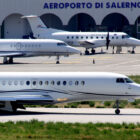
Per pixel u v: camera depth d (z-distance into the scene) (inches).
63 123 4215.1
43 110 5201.8
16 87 5000.0
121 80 4896.7
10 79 5014.8
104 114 4884.4
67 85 4916.3
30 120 4399.6
